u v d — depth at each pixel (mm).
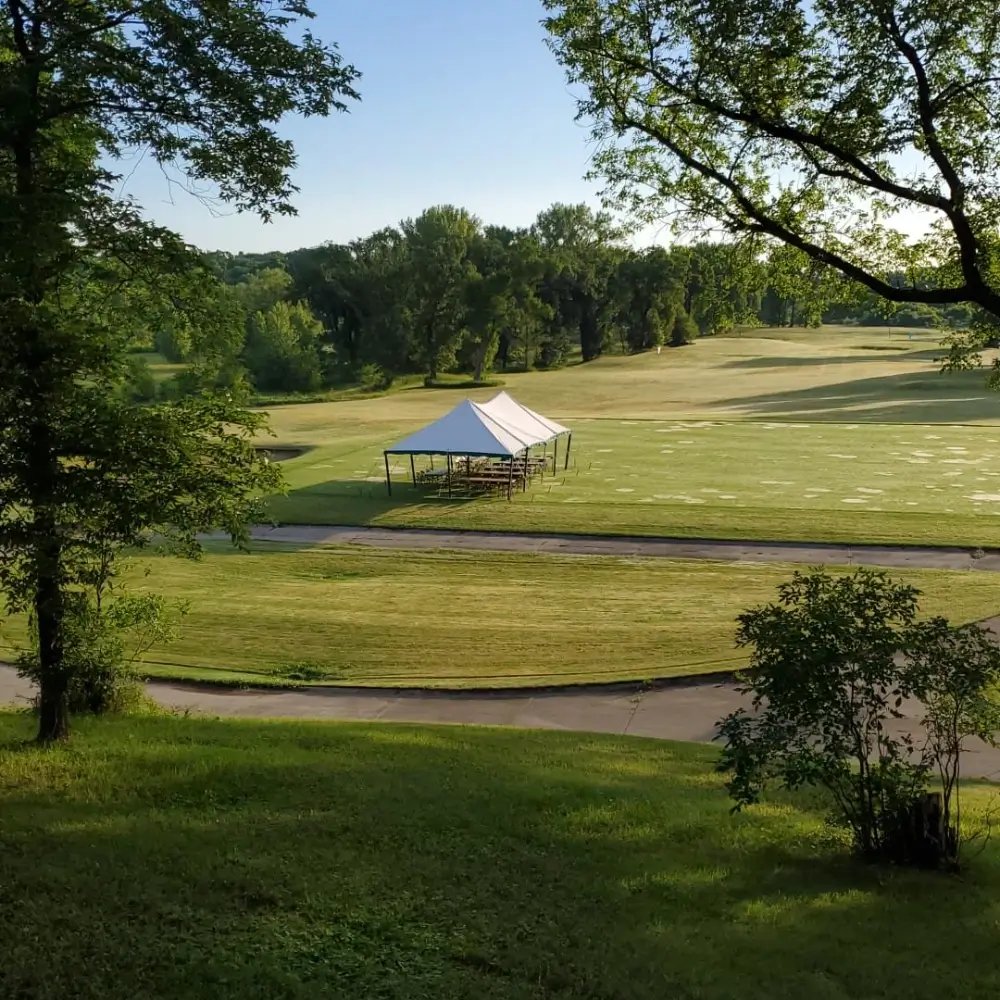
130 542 9938
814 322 12375
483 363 100500
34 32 9250
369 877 6660
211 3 9102
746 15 9297
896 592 7480
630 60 10188
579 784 9789
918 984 5430
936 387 71562
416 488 36938
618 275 115625
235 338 11164
